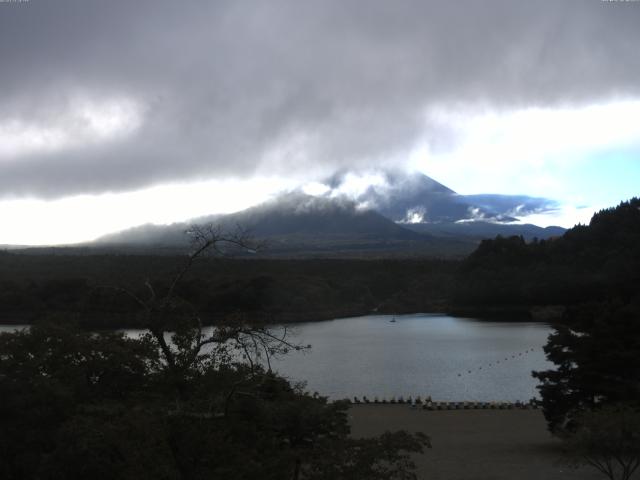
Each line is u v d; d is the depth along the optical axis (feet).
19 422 82.69
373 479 65.87
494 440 142.31
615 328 132.98
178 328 68.18
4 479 83.30
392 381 265.34
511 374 277.23
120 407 65.92
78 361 90.74
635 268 520.42
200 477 60.59
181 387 66.23
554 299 587.68
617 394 129.29
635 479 105.70
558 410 135.44
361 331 492.95
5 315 344.49
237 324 66.69
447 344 396.78
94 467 70.13
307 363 319.06
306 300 604.08
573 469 113.19
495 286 627.87
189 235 68.95
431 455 128.06
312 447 72.49
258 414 67.56
